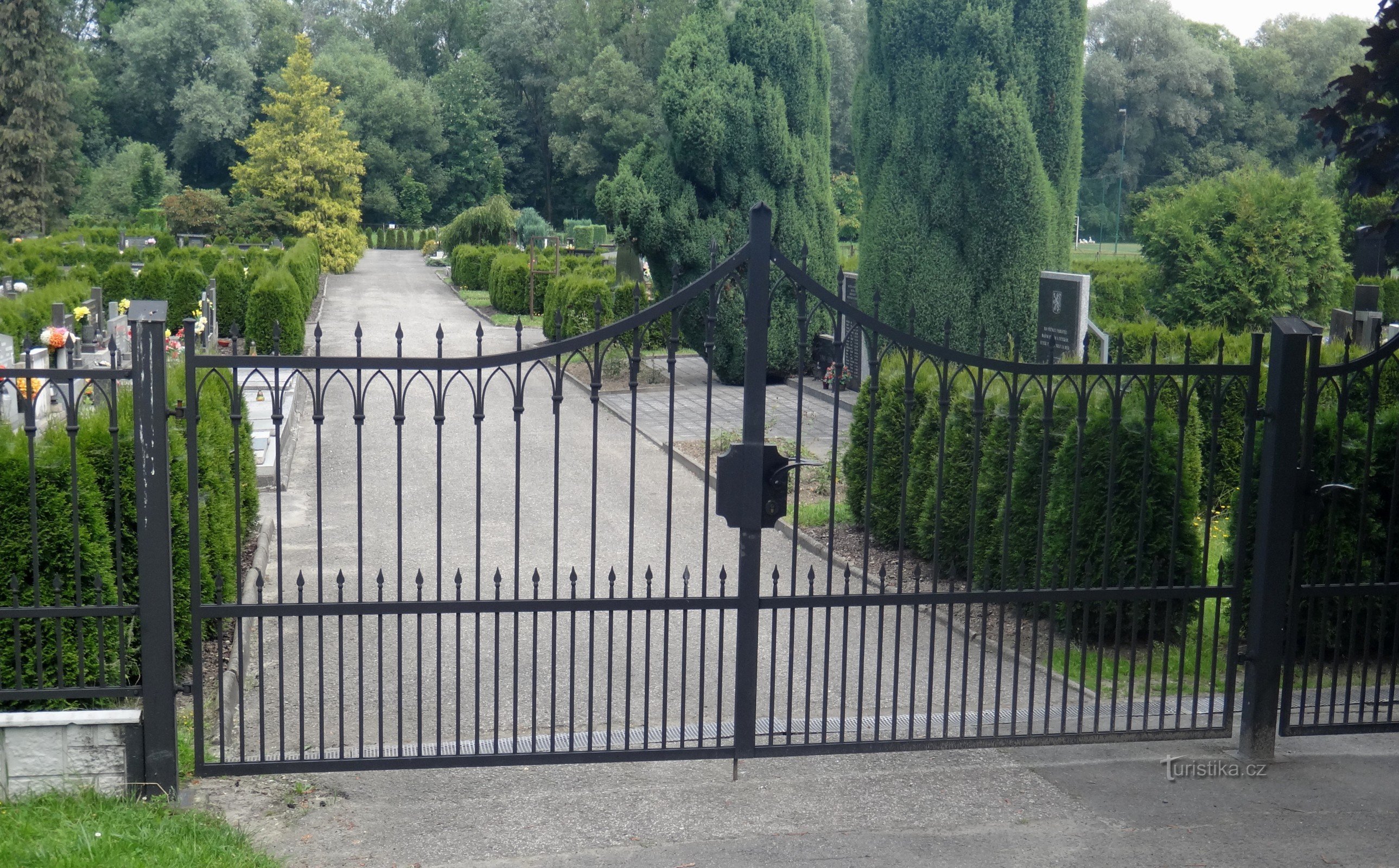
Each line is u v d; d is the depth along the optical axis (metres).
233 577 7.50
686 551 9.77
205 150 79.94
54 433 5.84
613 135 76.50
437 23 99.12
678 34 18.30
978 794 5.20
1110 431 7.01
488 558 9.46
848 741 5.71
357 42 93.75
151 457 4.70
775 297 19.27
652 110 77.62
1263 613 5.51
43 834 4.37
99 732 4.82
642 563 9.38
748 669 5.22
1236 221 16.97
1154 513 7.14
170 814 4.69
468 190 87.31
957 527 8.72
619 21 80.62
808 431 15.25
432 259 58.22
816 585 8.77
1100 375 5.43
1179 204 17.53
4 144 54.91
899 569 5.31
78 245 37.78
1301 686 6.43
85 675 5.52
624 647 7.32
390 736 5.87
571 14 83.19
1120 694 6.56
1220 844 4.71
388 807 4.99
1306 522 5.48
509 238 49.97
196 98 75.88
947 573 8.86
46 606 4.98
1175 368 5.46
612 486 12.26
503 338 26.73
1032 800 5.14
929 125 14.23
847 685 6.74
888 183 14.63
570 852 4.58
